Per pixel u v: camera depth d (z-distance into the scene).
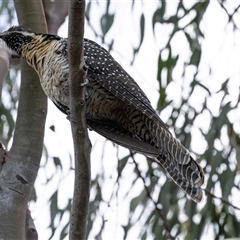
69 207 12.61
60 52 9.47
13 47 10.34
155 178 12.73
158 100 12.88
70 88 7.64
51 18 11.87
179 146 9.15
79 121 7.72
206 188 12.34
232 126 12.40
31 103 9.60
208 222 12.69
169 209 12.64
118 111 9.62
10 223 8.59
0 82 9.78
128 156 12.15
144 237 12.52
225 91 12.47
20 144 9.27
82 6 7.17
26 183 9.00
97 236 11.21
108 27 13.14
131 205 12.56
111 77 9.43
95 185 12.56
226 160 12.41
